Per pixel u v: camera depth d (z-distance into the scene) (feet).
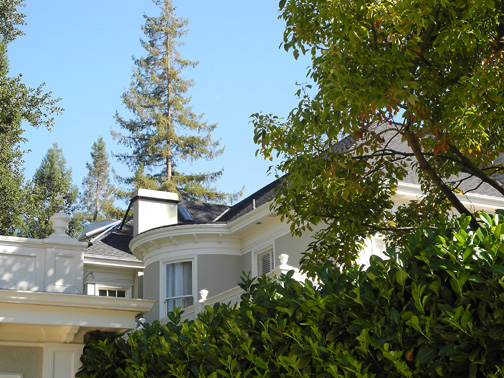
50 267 33.99
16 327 32.50
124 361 33.04
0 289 30.71
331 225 33.50
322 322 21.48
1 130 82.02
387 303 19.56
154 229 64.23
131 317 34.22
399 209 36.24
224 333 25.40
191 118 149.18
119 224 83.82
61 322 32.32
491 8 25.03
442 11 26.43
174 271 64.28
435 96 29.68
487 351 16.49
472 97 25.66
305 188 30.27
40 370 33.58
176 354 27.68
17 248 33.55
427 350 17.76
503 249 16.99
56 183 145.69
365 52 26.08
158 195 72.33
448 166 34.50
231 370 23.89
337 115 25.72
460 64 28.58
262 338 23.61
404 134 29.81
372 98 25.17
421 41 27.22
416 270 18.84
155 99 146.51
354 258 33.83
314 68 28.50
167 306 63.57
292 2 27.94
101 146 176.45
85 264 71.31
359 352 19.90
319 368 20.95
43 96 84.53
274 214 57.47
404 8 24.97
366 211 33.06
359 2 25.57
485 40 25.66
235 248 64.18
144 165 145.79
